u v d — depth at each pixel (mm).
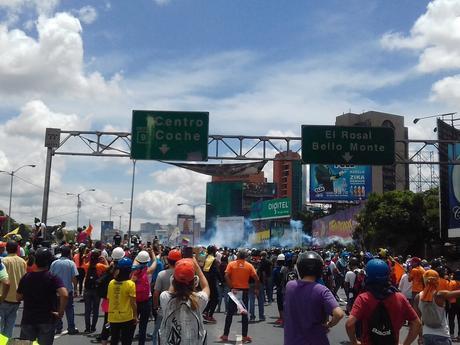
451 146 36625
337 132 22672
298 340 4855
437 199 51156
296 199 163250
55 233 21078
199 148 22094
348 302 16453
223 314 16891
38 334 7020
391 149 22812
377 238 51250
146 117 22203
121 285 8281
